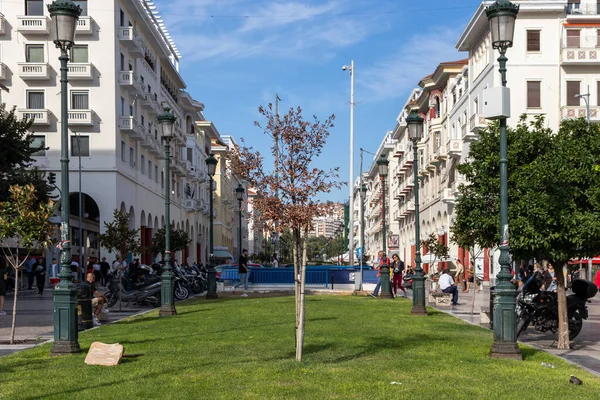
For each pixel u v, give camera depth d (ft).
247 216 68.28
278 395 27.35
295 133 64.95
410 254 278.87
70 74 147.43
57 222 143.95
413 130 72.84
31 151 124.98
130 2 160.76
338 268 131.13
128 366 34.81
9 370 34.42
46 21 147.43
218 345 42.52
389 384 29.76
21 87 149.07
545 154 46.44
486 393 28.17
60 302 40.22
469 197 49.32
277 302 85.46
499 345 38.60
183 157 243.81
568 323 50.62
